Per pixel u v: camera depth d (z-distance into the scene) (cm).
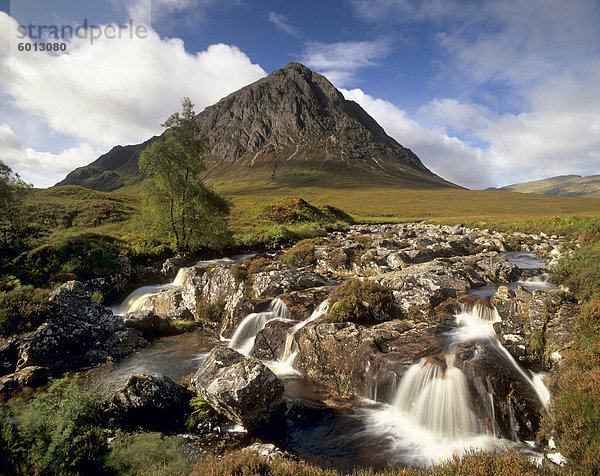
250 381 1028
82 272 2694
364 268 2555
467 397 1046
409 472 686
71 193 6681
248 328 1845
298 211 6619
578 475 644
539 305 1286
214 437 986
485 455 682
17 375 1353
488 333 1344
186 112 3416
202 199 3462
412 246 3095
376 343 1301
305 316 1709
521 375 1105
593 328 1080
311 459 913
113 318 1855
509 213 10262
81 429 819
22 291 1741
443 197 17338
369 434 1027
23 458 673
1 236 2969
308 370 1423
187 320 2186
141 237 3609
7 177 3266
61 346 1564
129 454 798
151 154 3200
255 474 668
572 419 792
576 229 3953
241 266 2298
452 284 1725
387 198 17138
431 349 1219
